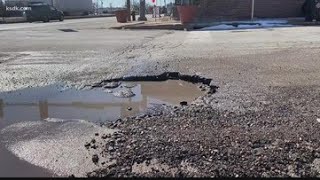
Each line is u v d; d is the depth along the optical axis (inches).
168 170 133.2
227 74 294.5
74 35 765.9
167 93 255.1
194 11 992.2
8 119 202.1
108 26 1079.6
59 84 283.7
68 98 245.4
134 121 189.9
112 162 140.9
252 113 193.2
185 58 385.1
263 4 1086.4
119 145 156.4
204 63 349.7
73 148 157.0
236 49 446.9
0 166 142.6
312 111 193.5
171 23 1024.2
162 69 324.8
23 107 225.5
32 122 196.1
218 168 133.2
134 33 806.5
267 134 162.7
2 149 159.5
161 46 511.2
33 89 269.9
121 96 249.0
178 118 191.2
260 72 297.9
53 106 226.5
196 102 222.2
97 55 432.1
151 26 975.6
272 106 204.1
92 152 151.4
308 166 133.9
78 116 205.0
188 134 165.9
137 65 350.9
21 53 463.5
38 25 1266.0
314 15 967.0
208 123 180.5
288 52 404.5
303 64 326.6
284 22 954.7
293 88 242.5
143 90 266.4
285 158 139.4
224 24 954.1
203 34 722.2
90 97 247.3
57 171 136.9
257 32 717.3
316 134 161.6
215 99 223.1
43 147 160.1
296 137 158.7
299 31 705.6
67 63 376.5
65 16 2053.4
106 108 220.4
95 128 182.5
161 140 159.5
